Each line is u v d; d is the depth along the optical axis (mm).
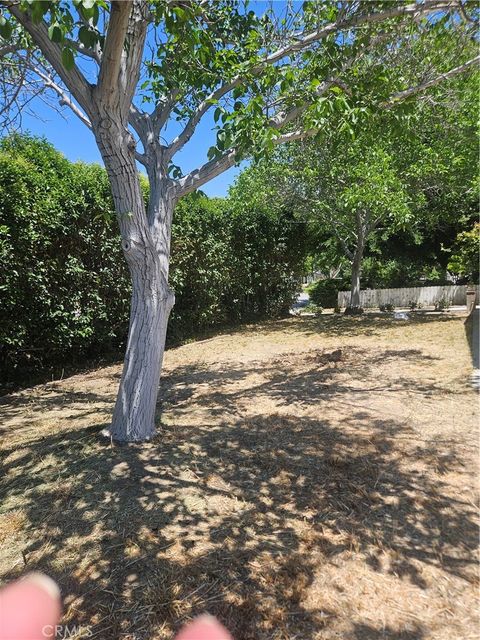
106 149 3121
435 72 4500
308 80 4102
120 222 3359
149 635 1691
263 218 12969
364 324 11336
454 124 8531
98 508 2576
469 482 2795
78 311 6719
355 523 2373
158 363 3619
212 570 2033
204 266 10180
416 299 18547
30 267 5734
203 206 10438
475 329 8664
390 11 3365
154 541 2260
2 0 2455
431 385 5090
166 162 3809
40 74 4133
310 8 3959
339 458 3152
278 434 3684
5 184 5324
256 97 3227
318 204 11672
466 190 11266
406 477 2871
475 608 1777
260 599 1848
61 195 6305
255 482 2857
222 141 3373
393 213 9484
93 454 3289
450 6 3256
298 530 2328
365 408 4324
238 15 4422
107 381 6121
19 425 4238
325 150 9844
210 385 5598
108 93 2912
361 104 3904
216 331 11016
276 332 10508
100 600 1878
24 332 5727
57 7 2326
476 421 3881
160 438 3562
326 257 23500
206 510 2539
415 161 10133
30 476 3021
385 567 2027
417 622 1706
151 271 3480
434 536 2252
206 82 3963
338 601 1824
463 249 13031
